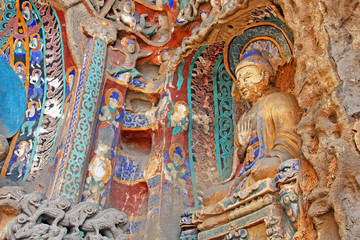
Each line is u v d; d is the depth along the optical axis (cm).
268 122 478
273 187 394
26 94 561
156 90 588
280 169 387
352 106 322
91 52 552
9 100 547
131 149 571
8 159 526
